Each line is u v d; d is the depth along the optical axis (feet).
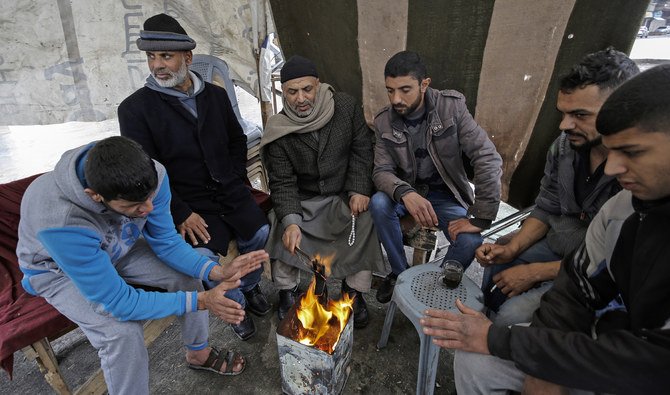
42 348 5.07
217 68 8.54
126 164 3.74
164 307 4.90
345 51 8.18
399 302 5.28
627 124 2.68
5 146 15.39
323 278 5.94
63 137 16.34
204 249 6.35
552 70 6.86
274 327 7.29
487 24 6.89
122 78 8.49
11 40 7.37
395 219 6.84
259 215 7.24
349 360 6.02
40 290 4.89
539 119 7.38
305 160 7.28
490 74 7.35
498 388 4.17
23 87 7.79
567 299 4.01
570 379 3.39
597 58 4.32
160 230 5.38
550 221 5.75
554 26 6.50
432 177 7.40
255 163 9.44
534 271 5.15
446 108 6.63
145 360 5.00
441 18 7.09
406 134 6.88
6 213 6.23
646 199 2.98
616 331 3.22
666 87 2.56
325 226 7.32
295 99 6.72
